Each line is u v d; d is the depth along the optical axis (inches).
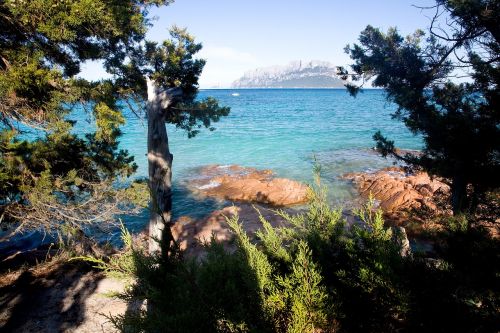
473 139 393.1
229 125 2532.0
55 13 321.4
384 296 121.6
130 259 130.0
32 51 366.6
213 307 112.1
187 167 1296.8
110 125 393.4
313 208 178.9
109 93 409.7
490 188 404.8
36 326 343.9
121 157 450.0
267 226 171.8
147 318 106.8
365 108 4343.0
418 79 514.0
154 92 448.5
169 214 459.8
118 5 359.6
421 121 458.3
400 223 701.3
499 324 105.3
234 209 161.8
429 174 476.1
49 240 687.1
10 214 394.0
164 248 128.6
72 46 394.6
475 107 440.8
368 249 148.6
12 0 312.2
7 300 389.4
